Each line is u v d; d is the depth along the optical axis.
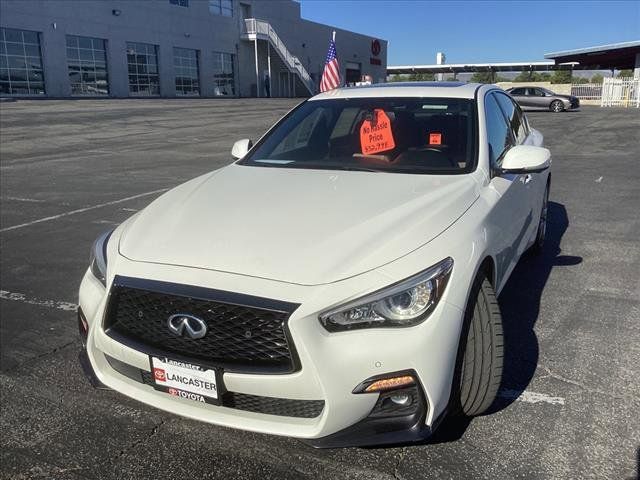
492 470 2.60
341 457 2.72
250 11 53.03
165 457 2.78
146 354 2.47
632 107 35.25
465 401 2.74
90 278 2.89
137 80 41.62
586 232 6.36
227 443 2.86
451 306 2.42
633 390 3.17
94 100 34.62
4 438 2.94
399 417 2.38
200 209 3.01
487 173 3.47
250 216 2.86
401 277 2.37
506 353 3.60
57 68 35.56
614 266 5.18
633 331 3.86
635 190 8.78
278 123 4.40
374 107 4.11
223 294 2.32
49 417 3.11
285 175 3.54
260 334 2.30
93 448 2.86
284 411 2.41
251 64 53.00
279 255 2.48
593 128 19.81
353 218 2.77
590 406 3.03
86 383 3.44
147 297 2.47
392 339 2.29
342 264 2.41
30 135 18.48
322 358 2.25
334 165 3.71
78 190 9.57
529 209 4.35
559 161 12.11
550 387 3.21
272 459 2.73
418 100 4.11
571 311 4.21
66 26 35.78
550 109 30.30
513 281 4.84
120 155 14.20
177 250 2.61
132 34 40.50
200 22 46.50
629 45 34.59
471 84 4.49
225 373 2.33
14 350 3.86
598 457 2.65
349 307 2.29
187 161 13.02
